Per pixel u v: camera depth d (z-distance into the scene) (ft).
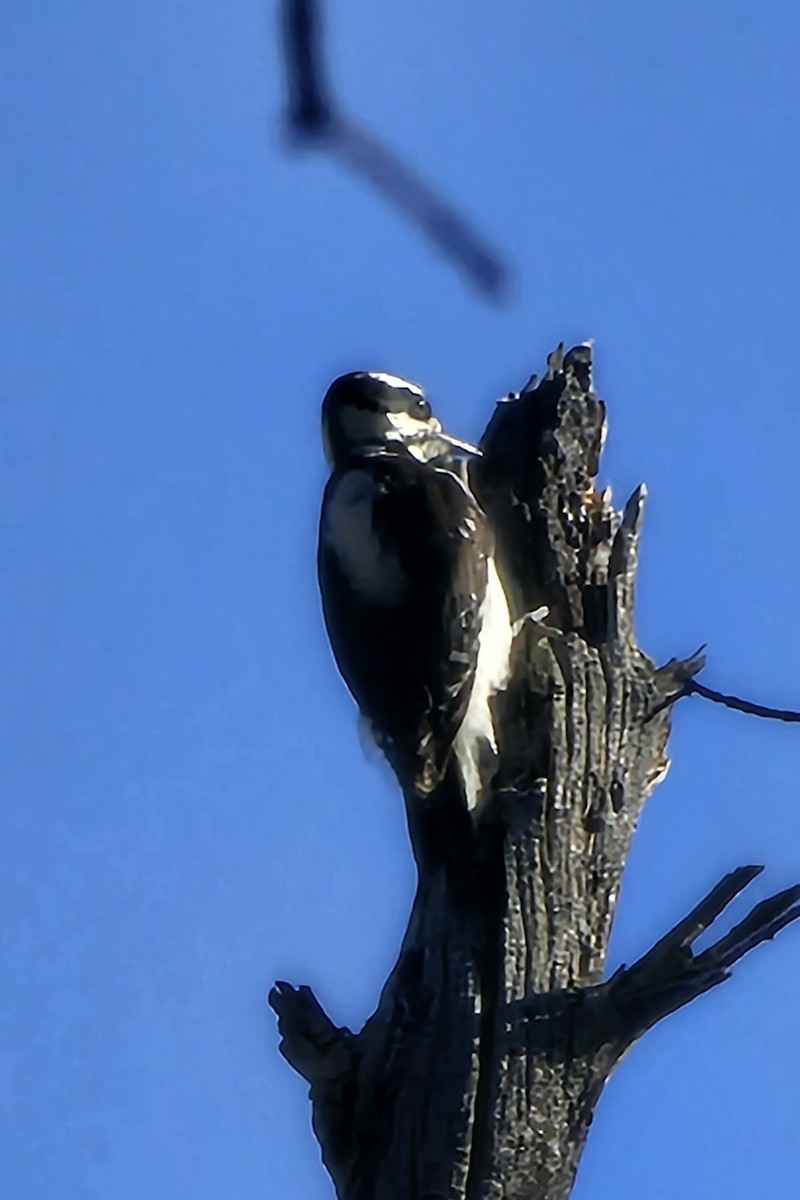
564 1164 26.73
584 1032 26.71
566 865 27.78
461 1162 26.11
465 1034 26.53
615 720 29.01
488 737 34.01
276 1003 27.73
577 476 31.04
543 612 29.63
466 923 27.22
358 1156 26.50
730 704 29.55
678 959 26.94
